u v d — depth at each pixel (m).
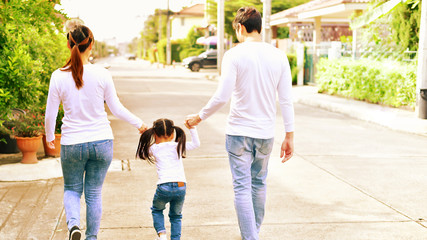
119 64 62.72
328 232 4.73
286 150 4.10
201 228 4.80
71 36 3.74
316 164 7.60
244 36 3.98
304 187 6.30
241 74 3.84
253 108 3.89
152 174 6.83
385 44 15.86
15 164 6.93
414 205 5.59
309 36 32.88
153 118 12.22
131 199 5.70
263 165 4.14
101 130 3.85
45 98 8.03
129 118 3.97
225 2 40.59
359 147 8.99
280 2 41.09
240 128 3.91
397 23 14.56
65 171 3.90
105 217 5.08
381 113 12.54
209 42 41.84
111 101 3.88
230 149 3.98
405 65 13.59
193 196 5.83
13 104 6.58
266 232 4.71
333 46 18.52
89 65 3.82
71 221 3.71
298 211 5.34
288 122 4.02
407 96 13.21
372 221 5.05
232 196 5.85
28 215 5.12
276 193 6.02
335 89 17.47
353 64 15.95
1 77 6.42
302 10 25.75
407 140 9.74
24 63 6.54
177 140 4.12
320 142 9.45
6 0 7.17
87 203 3.96
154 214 4.18
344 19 29.17
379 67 14.39
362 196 5.93
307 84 23.36
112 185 6.27
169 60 55.47
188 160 7.75
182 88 21.88
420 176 6.90
